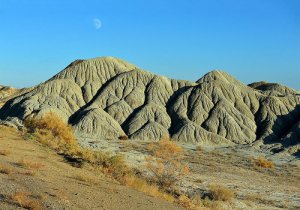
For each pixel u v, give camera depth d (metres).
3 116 127.81
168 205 21.23
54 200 15.16
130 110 132.88
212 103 137.12
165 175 35.78
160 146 38.44
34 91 136.38
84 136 110.44
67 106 131.25
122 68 157.62
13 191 15.02
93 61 156.00
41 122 39.78
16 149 27.16
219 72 159.75
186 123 123.12
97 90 144.25
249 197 42.00
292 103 141.38
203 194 36.72
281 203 41.97
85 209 15.13
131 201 19.09
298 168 78.38
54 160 26.05
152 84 144.88
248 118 133.00
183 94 141.00
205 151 96.12
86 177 22.11
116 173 26.84
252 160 83.62
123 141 104.81
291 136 114.25
